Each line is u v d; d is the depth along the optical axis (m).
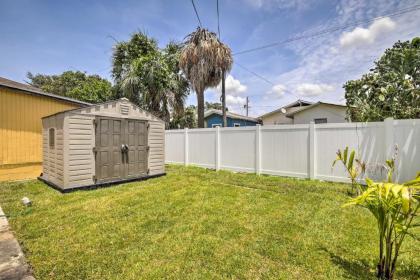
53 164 5.14
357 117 6.67
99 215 3.35
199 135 7.81
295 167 5.84
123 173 5.60
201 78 9.57
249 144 6.64
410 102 5.69
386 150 4.61
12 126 5.89
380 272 1.83
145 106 11.24
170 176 6.44
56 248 2.38
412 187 1.50
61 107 6.85
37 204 3.86
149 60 10.98
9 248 2.36
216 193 4.56
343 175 5.16
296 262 2.10
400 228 1.67
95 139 5.10
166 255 2.25
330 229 2.80
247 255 2.23
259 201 4.00
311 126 5.55
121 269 2.02
